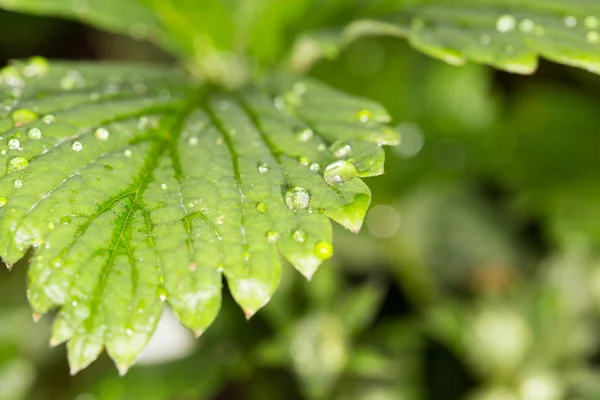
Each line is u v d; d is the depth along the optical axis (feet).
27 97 0.78
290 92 0.83
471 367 0.94
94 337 0.69
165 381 0.89
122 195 0.73
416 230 1.05
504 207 1.09
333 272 0.92
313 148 0.76
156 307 0.70
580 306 0.94
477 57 0.80
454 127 1.08
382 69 1.08
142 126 0.77
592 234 0.98
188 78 0.87
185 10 0.91
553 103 1.11
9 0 0.88
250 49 0.92
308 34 0.90
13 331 0.94
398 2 0.87
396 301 1.00
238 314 0.93
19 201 0.71
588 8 0.82
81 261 0.70
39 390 0.93
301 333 0.89
